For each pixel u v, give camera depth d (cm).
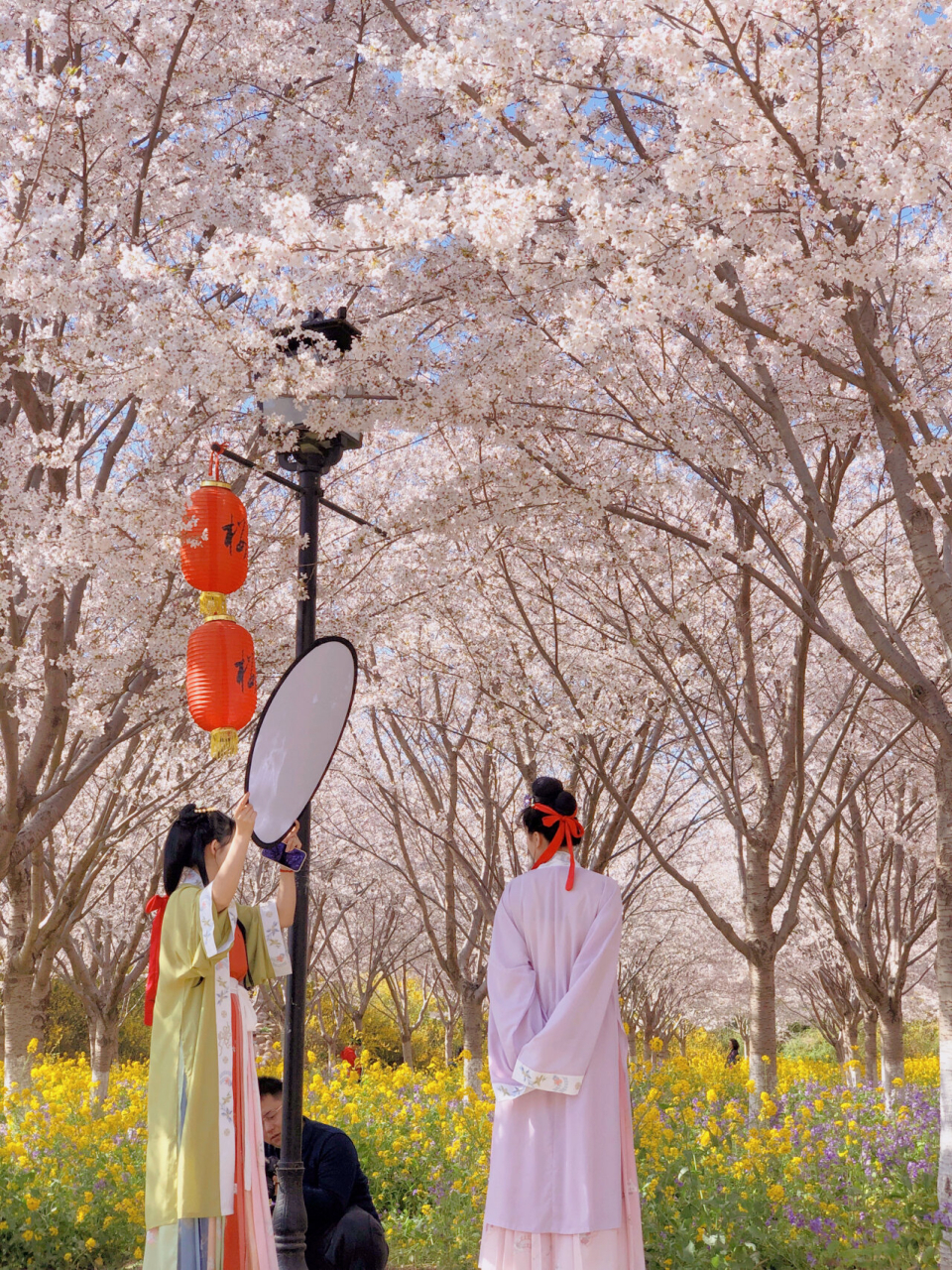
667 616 670
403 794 1156
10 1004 804
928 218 588
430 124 603
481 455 678
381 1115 780
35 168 571
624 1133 312
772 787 754
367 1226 414
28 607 527
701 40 382
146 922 1072
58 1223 570
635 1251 306
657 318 416
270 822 333
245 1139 281
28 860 821
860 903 1090
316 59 621
